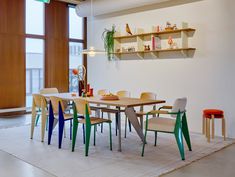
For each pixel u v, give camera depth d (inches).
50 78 311.3
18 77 287.7
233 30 199.6
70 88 332.2
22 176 124.5
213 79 211.8
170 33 237.1
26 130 220.5
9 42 279.0
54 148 170.2
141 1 239.1
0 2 270.8
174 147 173.8
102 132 217.3
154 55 249.0
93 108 201.3
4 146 173.3
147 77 256.7
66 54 324.2
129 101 173.3
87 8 288.7
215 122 210.2
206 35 214.2
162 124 153.2
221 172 130.6
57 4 313.3
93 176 124.3
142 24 258.4
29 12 293.1
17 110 287.7
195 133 215.6
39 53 304.3
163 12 241.4
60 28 317.1
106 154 159.0
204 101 217.6
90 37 314.3
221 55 206.5
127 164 141.3
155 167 136.6
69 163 142.5
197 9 218.7
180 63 231.8
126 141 189.5
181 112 153.3
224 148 173.0
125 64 275.3
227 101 204.5
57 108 175.8
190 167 137.5
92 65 310.2
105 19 293.6
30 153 159.2
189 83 226.5
